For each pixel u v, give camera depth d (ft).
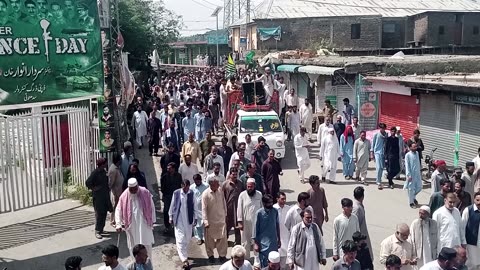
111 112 47.01
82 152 46.73
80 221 41.98
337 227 27.32
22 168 40.06
